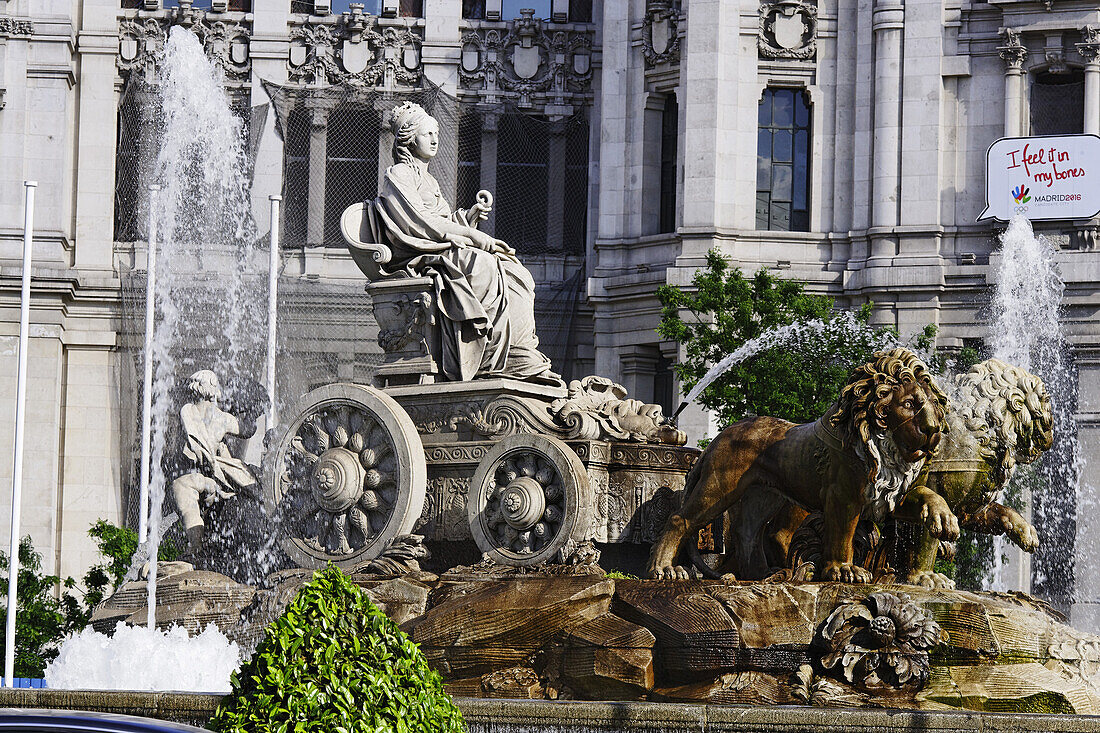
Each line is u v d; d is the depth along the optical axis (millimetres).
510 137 70000
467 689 17797
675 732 14609
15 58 68562
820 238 64688
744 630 17312
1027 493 55188
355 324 65312
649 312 64312
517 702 14938
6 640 40062
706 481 19484
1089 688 17609
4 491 66562
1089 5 62312
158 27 69875
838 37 65375
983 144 63812
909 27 64375
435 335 22109
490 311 21875
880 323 63156
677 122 65688
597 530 20828
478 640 17938
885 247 63719
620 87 66938
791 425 19562
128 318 65812
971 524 19891
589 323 67875
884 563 19891
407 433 20922
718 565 20234
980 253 63281
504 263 22344
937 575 19109
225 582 21719
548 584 18234
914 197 63906
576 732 14766
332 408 21359
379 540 20797
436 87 69062
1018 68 63188
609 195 66750
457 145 69625
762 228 65625
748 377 49875
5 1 68375
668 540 19562
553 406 21453
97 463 68000
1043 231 62531
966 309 62531
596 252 67000
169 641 21250
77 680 21328
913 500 18844
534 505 20203
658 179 66750
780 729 14461
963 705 17062
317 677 11688
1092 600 58312
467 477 21109
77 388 68062
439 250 22281
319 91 69000
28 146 68625
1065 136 62156
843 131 65188
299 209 68438
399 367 22078
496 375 21828
